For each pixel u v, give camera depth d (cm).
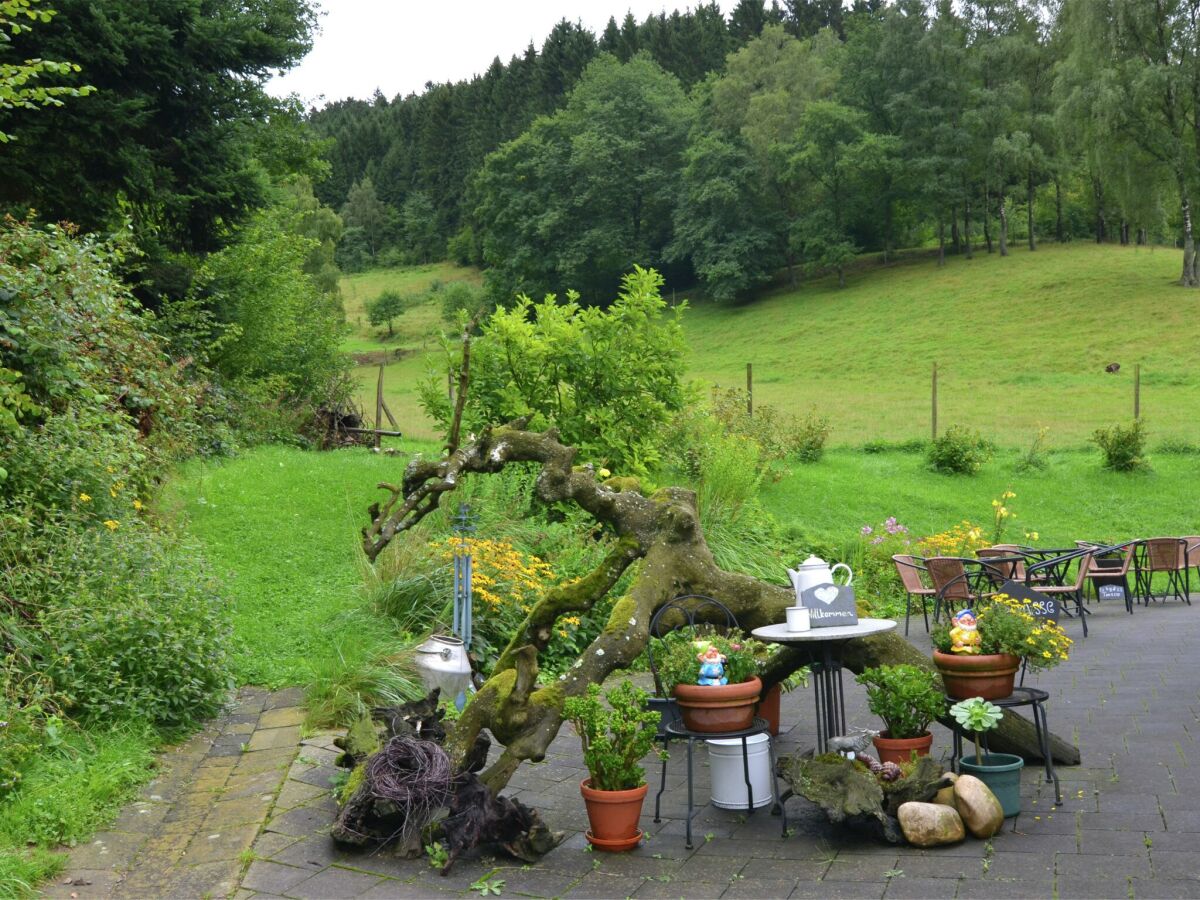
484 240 8406
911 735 517
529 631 555
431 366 1250
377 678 702
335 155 13288
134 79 1675
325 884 432
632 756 474
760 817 508
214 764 591
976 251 7388
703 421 1539
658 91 8644
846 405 3794
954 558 1062
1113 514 1950
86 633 632
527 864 455
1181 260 6141
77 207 1598
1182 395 3638
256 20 1817
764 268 7688
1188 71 4672
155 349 1210
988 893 395
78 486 795
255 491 1273
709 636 534
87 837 479
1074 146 4953
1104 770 548
